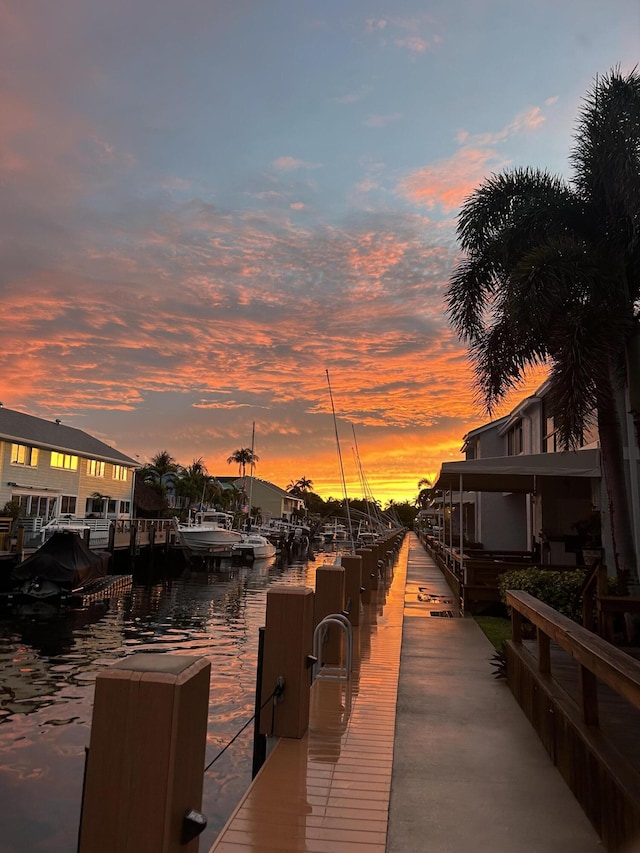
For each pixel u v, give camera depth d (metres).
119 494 43.53
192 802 2.34
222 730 9.40
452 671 7.28
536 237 10.23
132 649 16.02
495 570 12.37
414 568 25.12
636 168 8.96
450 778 4.18
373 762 4.45
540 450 20.61
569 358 8.49
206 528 46.09
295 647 4.97
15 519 29.73
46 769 8.13
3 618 20.20
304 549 70.94
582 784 3.75
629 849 2.90
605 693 5.26
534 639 8.74
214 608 23.55
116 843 2.19
